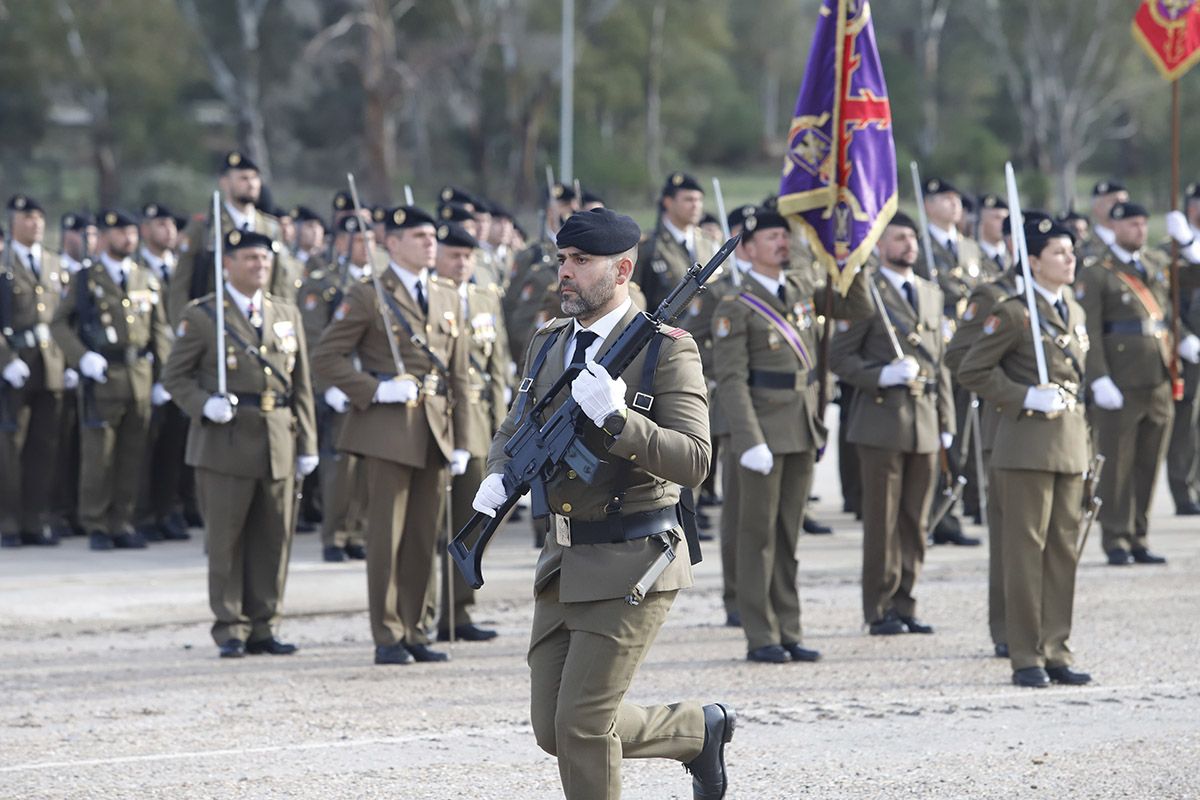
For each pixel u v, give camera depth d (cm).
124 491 4753
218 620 3294
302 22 17025
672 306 1912
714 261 1920
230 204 4434
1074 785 2341
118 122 16450
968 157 19275
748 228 3300
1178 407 5241
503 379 3678
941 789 2320
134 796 2300
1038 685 2994
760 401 3241
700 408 1906
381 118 16000
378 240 4647
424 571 3272
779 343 3244
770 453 3192
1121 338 4394
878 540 3503
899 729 2683
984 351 3030
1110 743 2583
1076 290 4384
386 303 3228
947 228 5028
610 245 1908
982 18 19625
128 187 16688
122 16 16225
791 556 3288
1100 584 4088
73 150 18512
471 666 3203
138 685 3019
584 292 1920
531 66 17012
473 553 1959
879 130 3294
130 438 4731
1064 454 3000
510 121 17312
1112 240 4975
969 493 5106
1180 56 4181
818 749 2547
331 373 3198
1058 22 18400
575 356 1947
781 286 3303
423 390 3234
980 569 4334
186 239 3959
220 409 3250
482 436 3453
